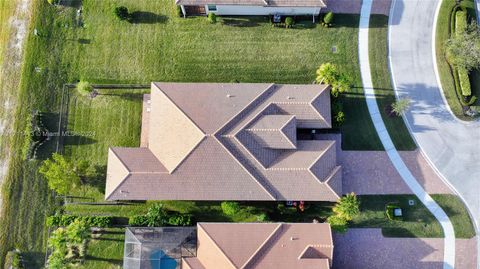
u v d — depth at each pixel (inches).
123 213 1907.0
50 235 1892.2
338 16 2050.9
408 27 2054.6
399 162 1950.1
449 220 1910.7
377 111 1979.6
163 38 2030.0
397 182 1934.1
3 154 1943.9
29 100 1978.3
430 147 1962.4
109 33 2032.5
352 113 1975.9
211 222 1831.9
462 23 2021.4
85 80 1990.7
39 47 2017.7
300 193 1759.4
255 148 1743.4
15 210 1903.3
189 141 1716.3
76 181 1855.3
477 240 1903.3
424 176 1940.2
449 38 2038.6
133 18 2038.6
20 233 1889.8
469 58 1913.1
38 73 1998.0
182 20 2041.1
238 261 1659.7
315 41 2032.5
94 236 1892.2
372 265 1873.8
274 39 2032.5
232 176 1740.9
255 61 2014.0
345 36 2039.9
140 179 1749.5
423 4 2073.1
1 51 2027.6
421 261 1882.4
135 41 2027.6
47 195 1920.5
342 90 1849.2
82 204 1913.1
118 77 1998.0
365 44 2037.4
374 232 1897.1
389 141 1961.1
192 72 2004.2
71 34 2032.5
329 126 1814.7
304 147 1809.8
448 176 1942.7
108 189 1770.4
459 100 1993.1
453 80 2007.9
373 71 2015.3
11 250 1879.9
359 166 1939.0
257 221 1870.1
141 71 2003.0
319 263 1670.8
